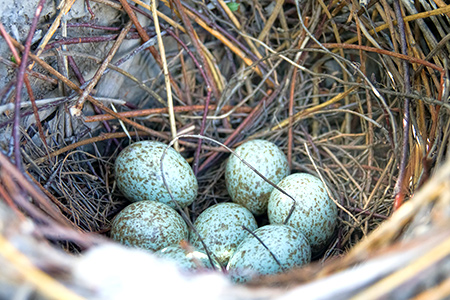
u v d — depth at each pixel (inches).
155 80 15.7
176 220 14.1
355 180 15.2
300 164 15.6
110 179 15.3
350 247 14.1
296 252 13.3
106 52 14.8
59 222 12.5
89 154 14.8
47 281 10.6
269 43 16.2
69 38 14.0
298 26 16.1
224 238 14.0
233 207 14.4
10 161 12.4
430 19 14.5
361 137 15.8
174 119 15.5
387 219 13.4
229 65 16.6
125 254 11.2
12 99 13.4
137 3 14.9
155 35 15.3
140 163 14.5
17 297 10.6
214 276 11.1
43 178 13.9
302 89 16.1
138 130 15.6
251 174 14.7
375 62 15.7
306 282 11.4
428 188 10.9
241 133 16.0
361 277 10.6
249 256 13.2
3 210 11.2
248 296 10.9
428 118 14.1
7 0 13.1
